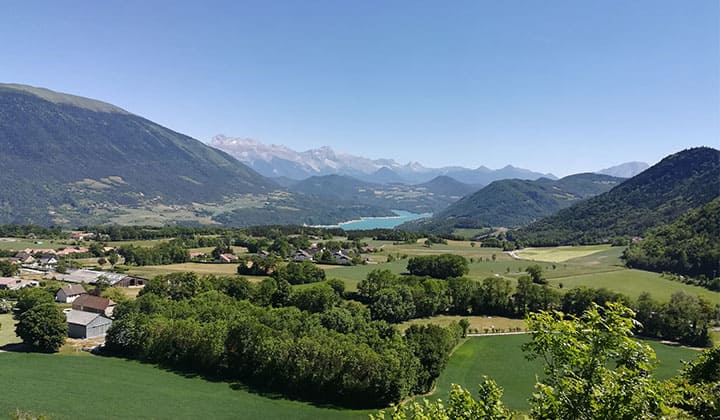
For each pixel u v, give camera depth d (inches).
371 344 2876.5
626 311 652.1
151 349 3144.7
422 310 4503.0
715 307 3737.7
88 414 2151.8
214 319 3339.1
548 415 668.7
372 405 2513.5
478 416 806.5
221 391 2618.1
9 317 4156.0
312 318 3371.1
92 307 4173.2
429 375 2741.1
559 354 667.4
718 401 781.3
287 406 2448.3
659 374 2957.7
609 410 604.7
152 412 2234.3
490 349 3612.2
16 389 2420.0
